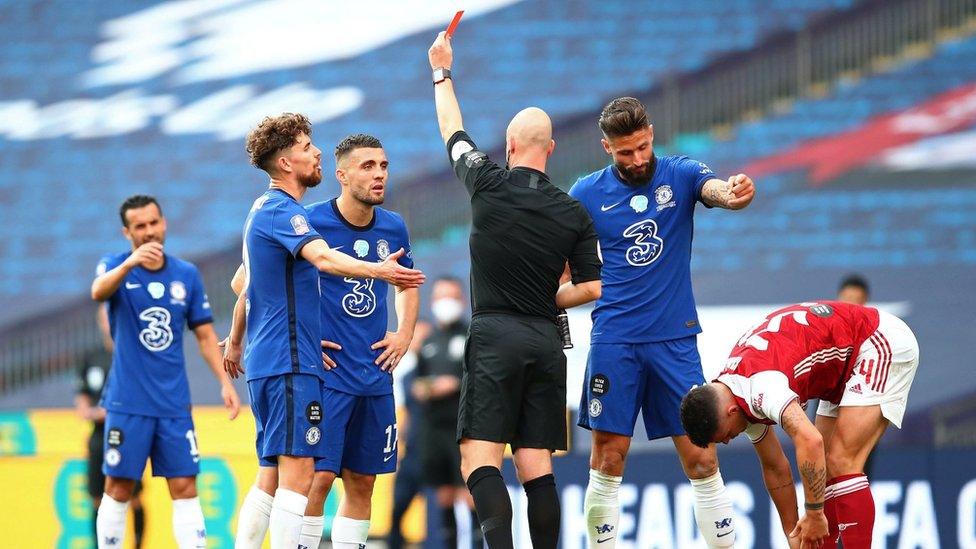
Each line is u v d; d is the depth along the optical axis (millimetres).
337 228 20609
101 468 30625
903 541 31938
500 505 17391
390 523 32125
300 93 58531
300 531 19203
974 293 53219
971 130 55375
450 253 55281
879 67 56500
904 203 54812
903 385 18625
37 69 58969
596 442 20516
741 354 17781
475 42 58438
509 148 18516
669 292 20109
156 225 25453
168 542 31812
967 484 32031
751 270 54000
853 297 31547
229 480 32062
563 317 18875
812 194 55281
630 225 20062
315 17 59000
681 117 57375
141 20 59531
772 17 57562
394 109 58062
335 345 20312
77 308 55625
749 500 31547
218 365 25906
